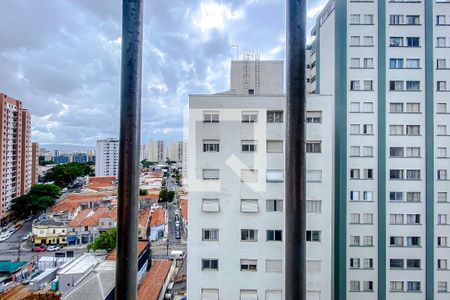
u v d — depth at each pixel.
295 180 2.82
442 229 13.32
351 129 13.80
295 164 2.83
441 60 13.88
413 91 13.77
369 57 13.97
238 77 13.23
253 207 10.72
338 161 13.70
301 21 2.90
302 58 2.88
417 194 13.51
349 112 13.81
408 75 13.84
